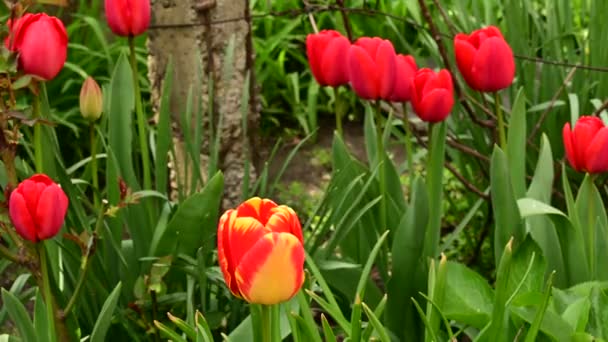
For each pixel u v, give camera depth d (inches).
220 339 112.1
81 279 91.1
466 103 135.3
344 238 114.0
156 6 128.9
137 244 111.6
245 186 113.9
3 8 181.6
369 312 76.2
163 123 111.5
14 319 86.2
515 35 151.6
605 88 150.6
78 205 103.6
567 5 155.6
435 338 83.4
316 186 181.6
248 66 133.0
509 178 104.3
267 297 63.1
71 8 190.9
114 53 187.3
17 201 79.6
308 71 206.7
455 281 100.9
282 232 62.1
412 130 147.2
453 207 153.6
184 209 101.9
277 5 210.1
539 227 109.3
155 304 102.4
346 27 138.8
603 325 94.5
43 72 90.8
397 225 111.7
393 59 102.3
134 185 111.3
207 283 109.5
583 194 110.2
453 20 168.2
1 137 86.7
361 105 207.6
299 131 201.9
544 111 151.6
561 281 107.8
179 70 130.1
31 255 86.3
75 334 98.3
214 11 127.4
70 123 173.8
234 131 132.6
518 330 96.0
